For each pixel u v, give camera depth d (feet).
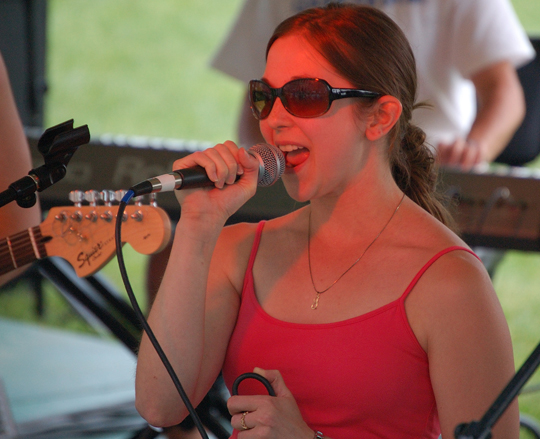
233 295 17.65
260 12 37.83
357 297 16.22
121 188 29.07
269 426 15.19
